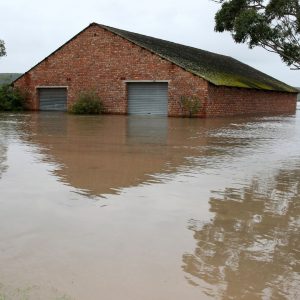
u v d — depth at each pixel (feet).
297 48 96.07
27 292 10.50
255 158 30.68
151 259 12.55
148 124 61.57
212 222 15.98
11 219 15.67
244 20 92.48
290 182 22.88
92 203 17.95
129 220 15.89
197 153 32.63
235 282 11.30
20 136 42.50
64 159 28.58
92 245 13.43
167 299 10.33
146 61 85.46
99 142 38.22
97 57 91.30
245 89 94.84
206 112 79.87
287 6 93.35
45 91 99.55
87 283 11.03
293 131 53.21
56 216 16.12
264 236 14.67
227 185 21.90
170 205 18.01
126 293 10.57
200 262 12.44
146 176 23.62
